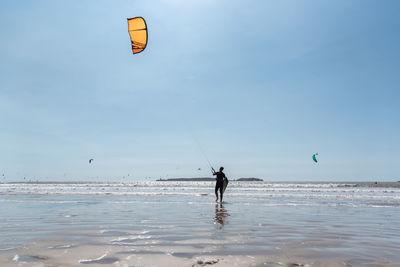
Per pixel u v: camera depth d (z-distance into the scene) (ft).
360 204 44.73
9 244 15.29
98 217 27.81
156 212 32.35
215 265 11.28
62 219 26.40
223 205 41.70
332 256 13.03
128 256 12.62
